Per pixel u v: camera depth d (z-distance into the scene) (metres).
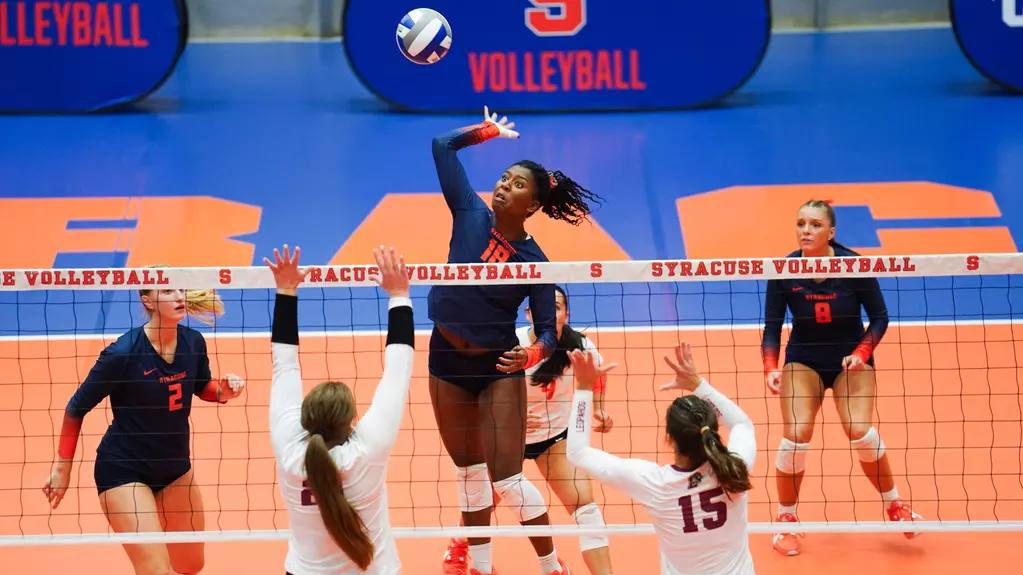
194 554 12.01
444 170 12.26
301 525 8.86
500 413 11.85
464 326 11.76
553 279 11.09
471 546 12.53
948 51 29.52
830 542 13.66
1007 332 21.16
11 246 24.80
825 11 29.61
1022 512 14.09
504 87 29.28
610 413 17.67
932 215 25.42
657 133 28.38
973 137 27.66
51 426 17.55
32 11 29.25
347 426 8.82
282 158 27.78
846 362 12.93
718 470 8.77
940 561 13.03
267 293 23.20
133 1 29.39
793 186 26.67
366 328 22.22
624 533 11.57
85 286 10.98
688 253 24.77
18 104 29.03
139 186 26.94
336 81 29.61
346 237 25.44
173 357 11.45
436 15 15.55
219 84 29.55
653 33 29.47
